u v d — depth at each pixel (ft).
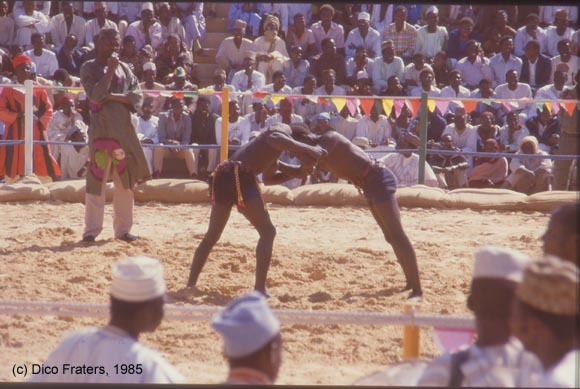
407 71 84.48
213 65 91.15
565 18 90.27
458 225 57.31
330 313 23.04
